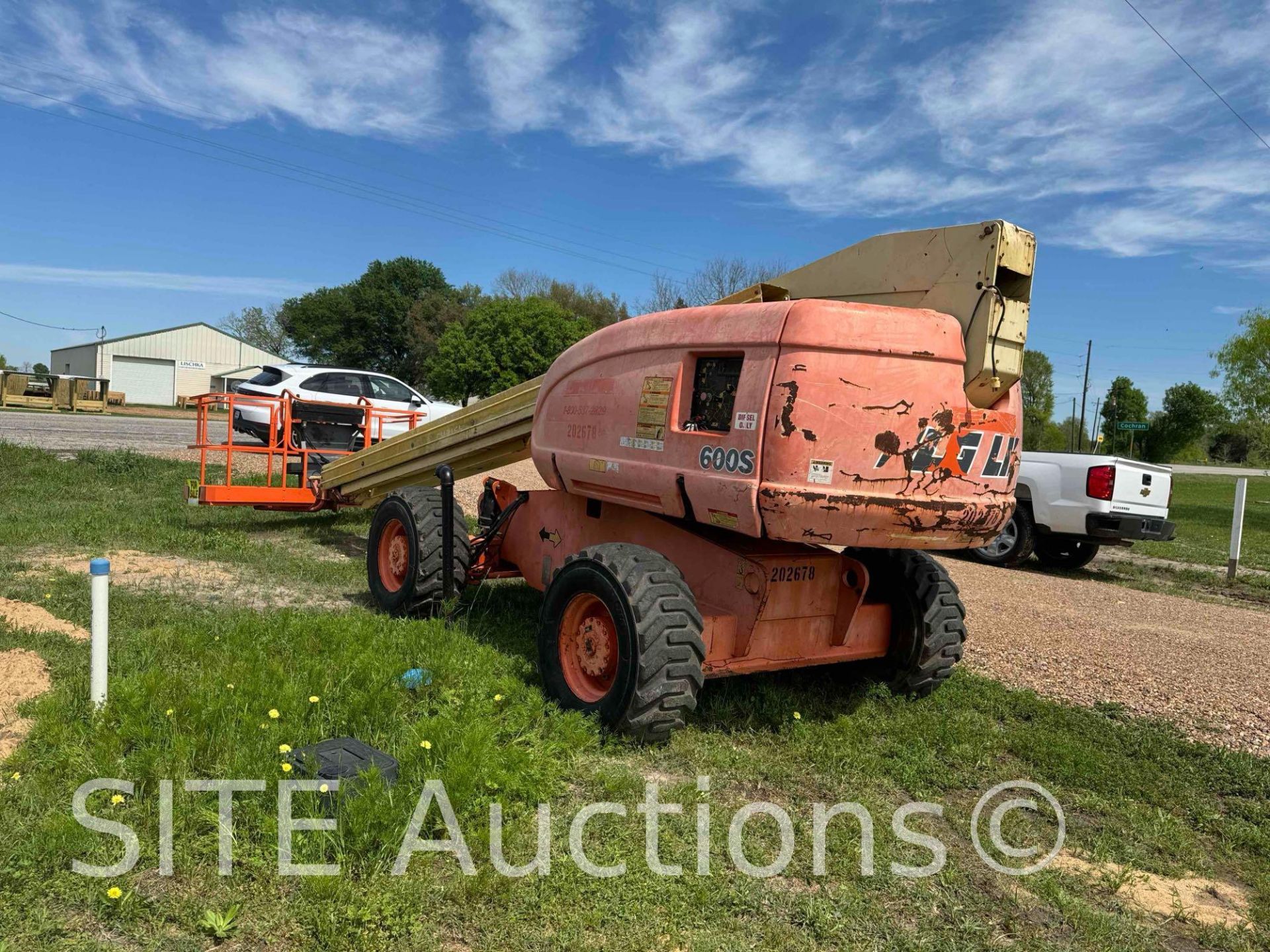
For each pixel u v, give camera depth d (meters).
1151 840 3.90
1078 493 10.98
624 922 2.97
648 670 4.13
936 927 3.11
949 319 4.10
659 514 5.04
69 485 12.43
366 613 6.38
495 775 3.63
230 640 5.32
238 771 3.52
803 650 4.90
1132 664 6.47
